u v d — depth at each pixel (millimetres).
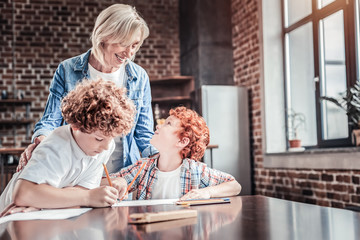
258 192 5203
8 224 978
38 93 6348
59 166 1282
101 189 1273
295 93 4867
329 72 4246
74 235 829
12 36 6336
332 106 4176
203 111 5164
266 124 4984
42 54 6402
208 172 1684
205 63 5859
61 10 6500
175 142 1653
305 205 1220
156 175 1683
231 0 5988
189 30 6309
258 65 5160
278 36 5086
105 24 1648
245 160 5262
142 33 1745
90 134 1287
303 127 4734
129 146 1939
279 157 4641
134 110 1373
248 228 866
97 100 1238
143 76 1981
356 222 923
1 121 5977
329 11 4211
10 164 4727
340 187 3664
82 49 6520
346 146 3910
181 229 867
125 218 1028
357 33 3863
